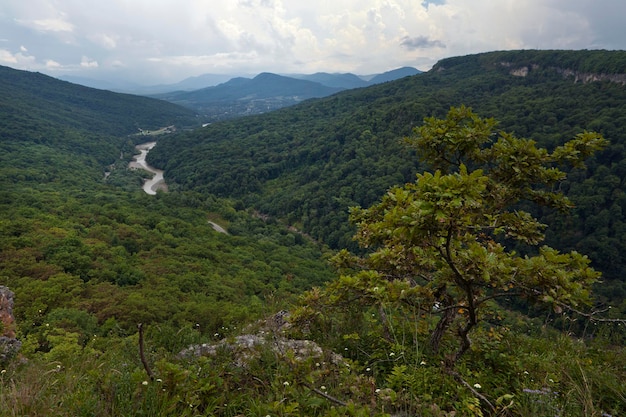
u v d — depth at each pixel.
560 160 4.03
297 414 2.20
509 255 3.54
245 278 41.72
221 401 2.49
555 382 2.86
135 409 2.29
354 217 5.04
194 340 4.31
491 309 4.05
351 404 2.16
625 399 2.58
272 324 4.67
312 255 64.88
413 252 3.42
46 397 2.39
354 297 3.89
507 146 4.14
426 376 2.83
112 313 22.38
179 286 34.72
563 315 4.00
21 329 13.68
